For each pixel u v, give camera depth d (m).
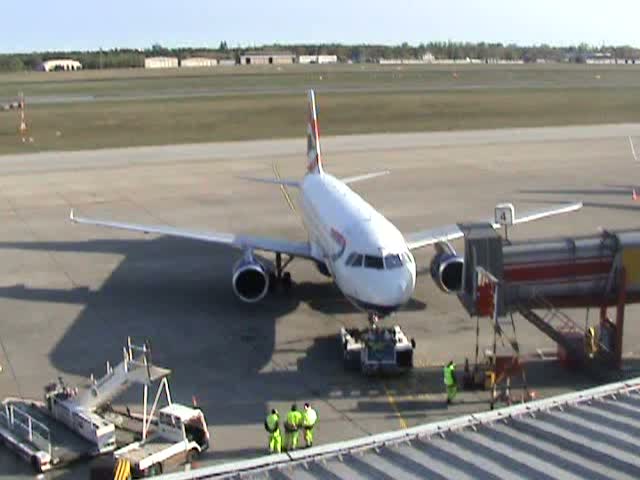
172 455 23.16
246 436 25.41
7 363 31.62
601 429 15.16
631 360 30.88
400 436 15.20
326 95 161.38
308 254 38.06
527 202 60.81
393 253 30.50
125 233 53.28
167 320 36.56
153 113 132.75
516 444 14.86
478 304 29.23
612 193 63.38
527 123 112.69
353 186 68.12
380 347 29.78
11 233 53.66
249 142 97.12
